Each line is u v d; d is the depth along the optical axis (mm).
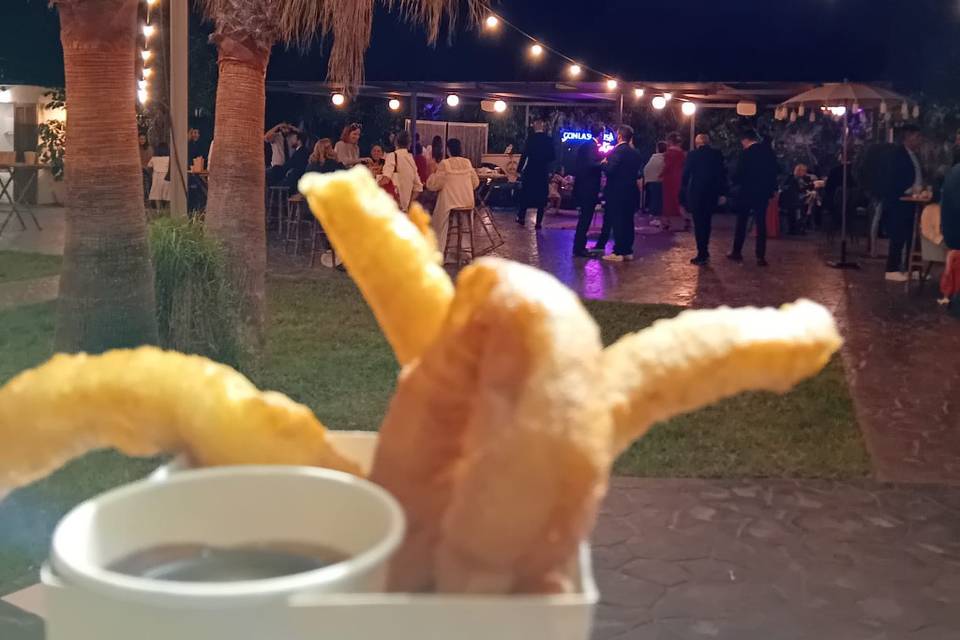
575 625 720
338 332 9008
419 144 23141
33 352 7660
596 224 21469
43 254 13359
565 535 713
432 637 707
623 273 14125
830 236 18312
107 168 5074
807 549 4684
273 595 672
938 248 12523
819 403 7301
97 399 871
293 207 16359
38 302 9836
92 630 684
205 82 19578
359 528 837
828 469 5844
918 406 7352
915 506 5277
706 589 4215
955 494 5473
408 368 872
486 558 722
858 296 12469
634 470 5719
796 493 5434
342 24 7406
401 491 828
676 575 4352
